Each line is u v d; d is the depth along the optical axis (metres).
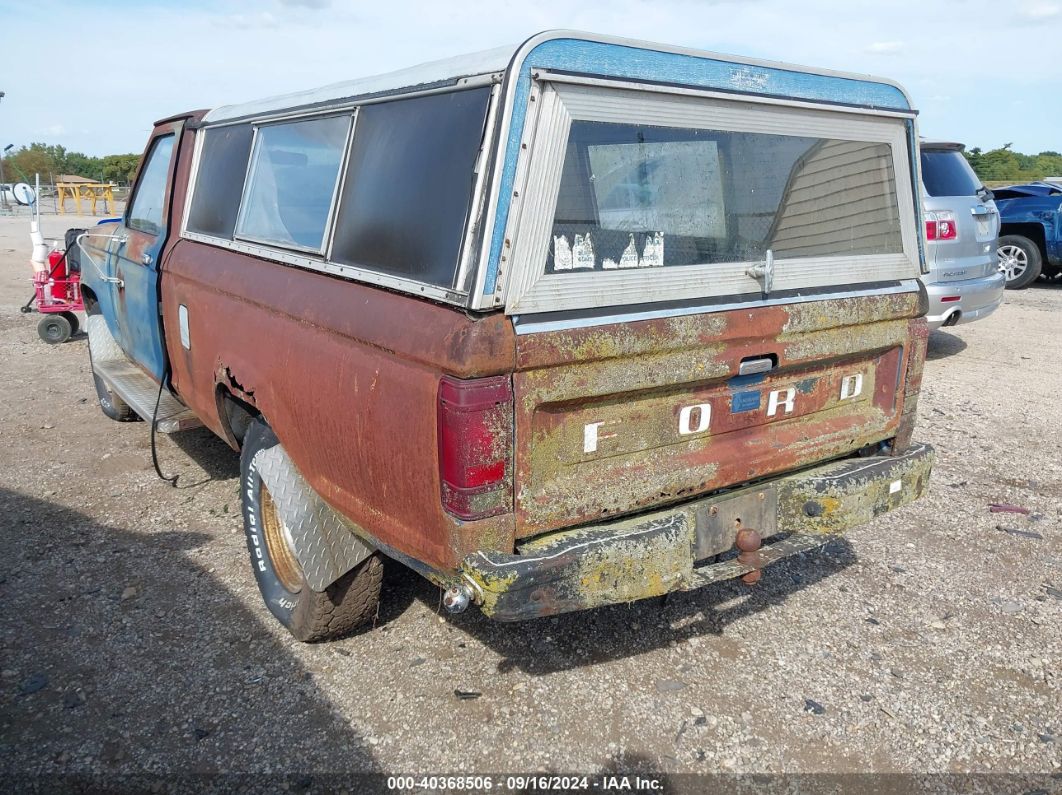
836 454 3.35
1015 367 8.19
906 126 3.37
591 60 2.36
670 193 2.65
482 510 2.37
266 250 3.43
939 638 3.53
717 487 2.96
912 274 3.50
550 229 2.35
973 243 7.86
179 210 4.45
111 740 2.85
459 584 2.44
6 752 2.78
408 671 3.25
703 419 2.90
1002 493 5.07
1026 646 3.47
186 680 3.18
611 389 2.56
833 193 3.16
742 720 3.00
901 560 4.22
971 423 6.41
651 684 3.20
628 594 2.59
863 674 3.28
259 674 3.22
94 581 3.89
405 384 2.45
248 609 3.68
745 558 2.91
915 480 3.44
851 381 3.40
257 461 3.31
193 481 5.10
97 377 6.07
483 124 2.28
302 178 3.22
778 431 3.19
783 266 3.00
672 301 2.68
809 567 4.15
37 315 10.62
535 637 3.50
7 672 3.20
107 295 5.55
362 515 2.82
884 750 2.86
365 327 2.61
